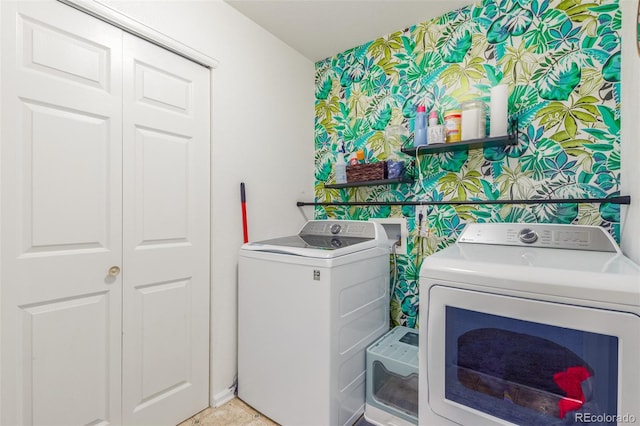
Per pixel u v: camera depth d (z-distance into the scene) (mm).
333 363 1358
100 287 1255
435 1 1722
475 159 1727
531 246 1357
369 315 1656
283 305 1493
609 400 804
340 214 2311
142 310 1394
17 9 1049
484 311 965
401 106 2014
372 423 1525
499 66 1651
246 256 1672
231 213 1776
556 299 856
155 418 1434
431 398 1078
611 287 793
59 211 1145
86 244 1220
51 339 1131
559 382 880
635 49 1108
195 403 1599
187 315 1569
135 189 1361
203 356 1640
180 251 1535
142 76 1384
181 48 1507
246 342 1673
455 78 1795
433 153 1856
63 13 1147
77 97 1185
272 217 2072
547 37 1516
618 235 1341
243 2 1736
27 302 1074
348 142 2285
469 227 1553
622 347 781
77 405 1195
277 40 2115
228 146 1761
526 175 1574
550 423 890
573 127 1450
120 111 1310
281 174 2146
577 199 1407
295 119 2279
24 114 1065
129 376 1346
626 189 1238
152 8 1395
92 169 1230
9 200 1039
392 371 1483
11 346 1045
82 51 1198
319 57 2398
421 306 1095
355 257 1520
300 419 1429
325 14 1848
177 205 1524
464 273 1000
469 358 1021
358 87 2229
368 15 1857
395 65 2039
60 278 1149
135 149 1362
